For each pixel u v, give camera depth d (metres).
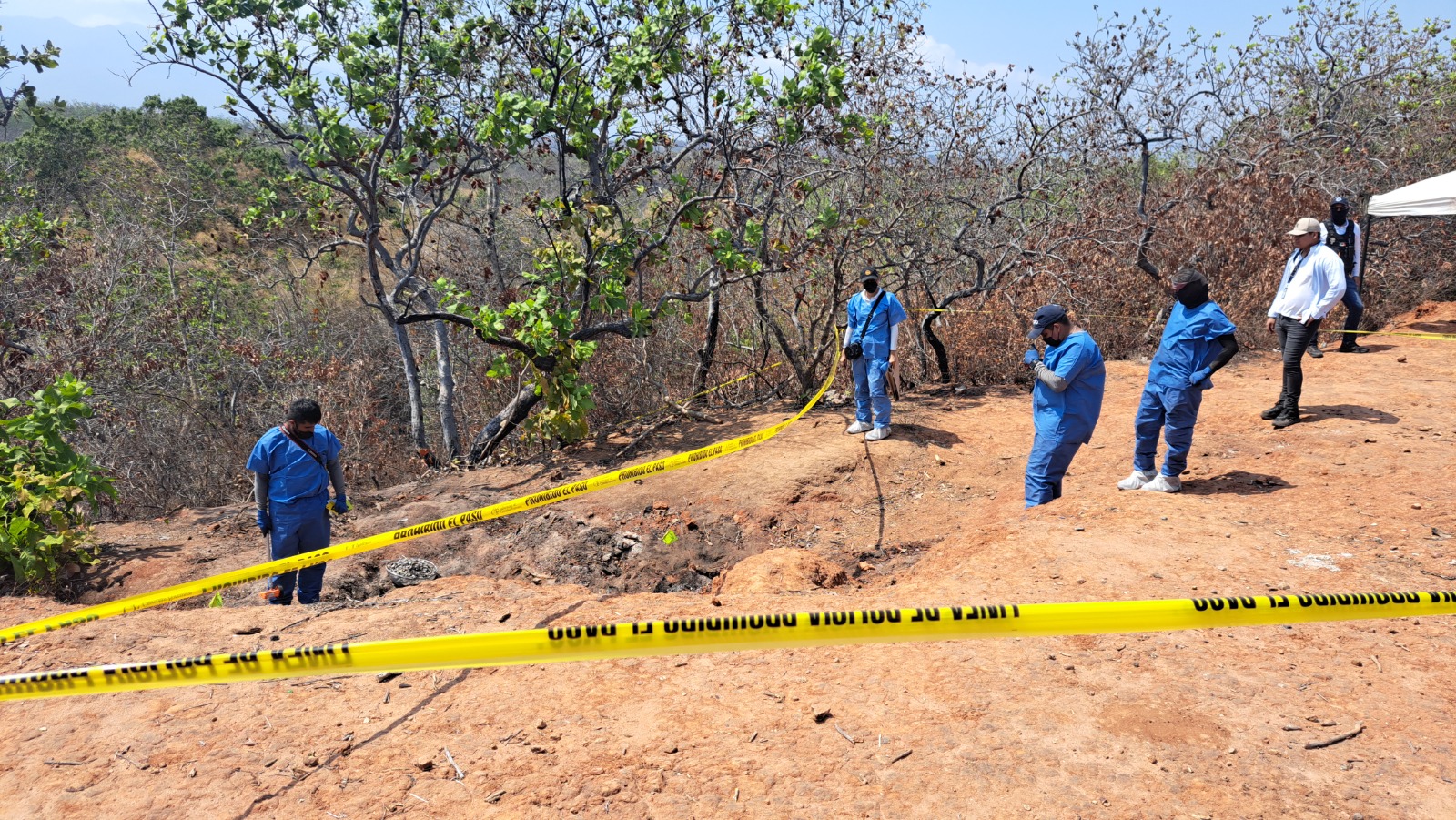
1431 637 3.65
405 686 3.53
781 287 10.80
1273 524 5.10
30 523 6.23
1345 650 3.57
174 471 10.28
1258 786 2.75
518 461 9.58
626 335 9.66
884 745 3.02
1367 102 15.20
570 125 9.06
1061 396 5.76
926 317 10.57
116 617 4.40
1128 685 3.36
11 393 9.70
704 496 7.44
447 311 9.25
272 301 15.64
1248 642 3.67
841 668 3.55
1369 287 12.84
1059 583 4.33
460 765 2.98
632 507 7.30
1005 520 5.66
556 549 6.83
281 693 3.50
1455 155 14.74
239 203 21.66
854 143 9.69
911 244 10.40
